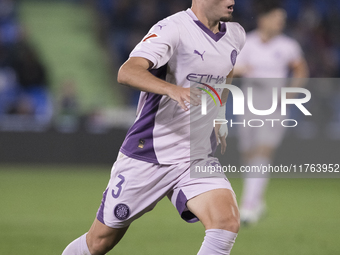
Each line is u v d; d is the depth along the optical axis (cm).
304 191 3956
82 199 3167
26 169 4981
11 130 5150
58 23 7831
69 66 7275
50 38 7612
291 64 2661
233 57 1180
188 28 1121
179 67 1136
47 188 3703
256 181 2392
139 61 1035
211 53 1140
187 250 1728
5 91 6209
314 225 2316
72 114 5294
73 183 4003
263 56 2625
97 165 5150
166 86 980
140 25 7769
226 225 1059
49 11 8006
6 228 2166
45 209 2748
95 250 1239
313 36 7438
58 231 2095
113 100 6994
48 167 5134
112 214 1180
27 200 3112
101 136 5156
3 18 7431
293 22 7525
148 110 1165
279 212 2753
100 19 7906
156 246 1791
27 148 5166
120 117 5225
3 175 4519
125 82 1004
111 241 1223
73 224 2277
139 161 1162
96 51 7575
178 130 1161
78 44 7606
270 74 2627
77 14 8044
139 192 1166
